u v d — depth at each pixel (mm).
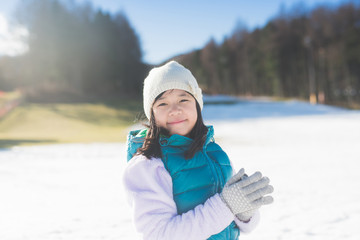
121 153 11609
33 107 39281
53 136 22219
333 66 58938
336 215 4344
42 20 53031
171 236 1140
